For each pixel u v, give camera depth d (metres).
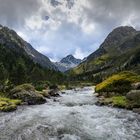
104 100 40.91
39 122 26.53
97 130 23.38
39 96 45.41
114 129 23.75
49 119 27.84
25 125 25.58
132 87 46.28
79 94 66.06
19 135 22.39
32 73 131.75
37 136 21.92
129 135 22.02
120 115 29.83
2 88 63.28
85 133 22.47
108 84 51.47
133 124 25.62
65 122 26.25
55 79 147.62
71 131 23.06
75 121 26.67
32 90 48.53
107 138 21.17
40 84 103.19
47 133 22.62
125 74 53.53
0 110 34.81
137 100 35.28
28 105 41.59
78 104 41.56
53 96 58.53
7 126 25.58
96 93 60.62
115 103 36.84
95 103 41.28
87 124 25.45
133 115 29.84
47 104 42.94
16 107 37.53
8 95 49.25
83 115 29.86
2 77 83.50
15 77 93.19
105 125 25.11
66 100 48.03
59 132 22.81
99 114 30.39
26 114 31.59
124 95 45.09
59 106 39.31
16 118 29.27
